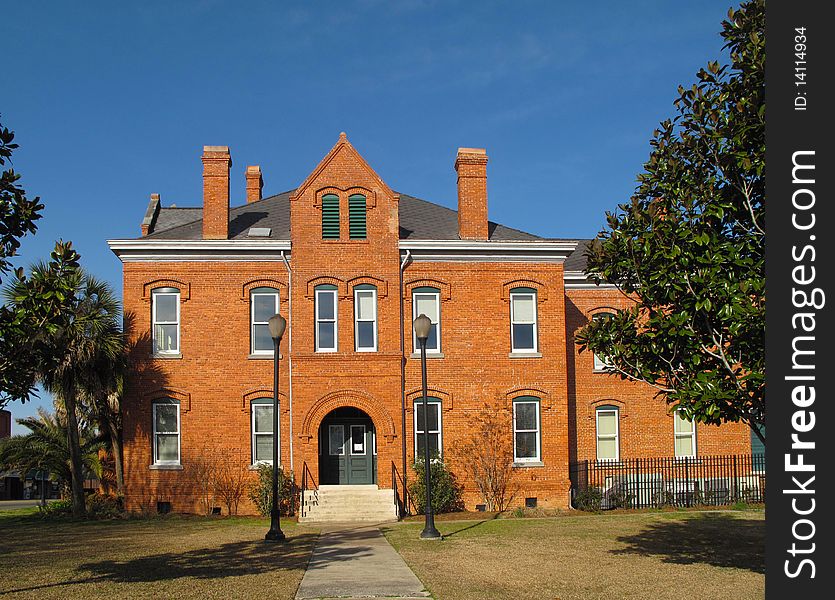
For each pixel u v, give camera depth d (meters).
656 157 14.98
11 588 13.91
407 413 28.94
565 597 13.36
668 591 13.86
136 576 15.23
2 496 57.88
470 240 29.91
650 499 29.64
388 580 14.88
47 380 26.70
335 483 29.66
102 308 27.42
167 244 28.70
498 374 29.48
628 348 15.16
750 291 13.35
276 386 21.80
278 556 18.06
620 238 15.04
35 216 12.17
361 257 29.33
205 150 30.03
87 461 32.78
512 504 28.97
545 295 30.00
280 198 34.03
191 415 28.59
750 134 13.62
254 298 29.31
